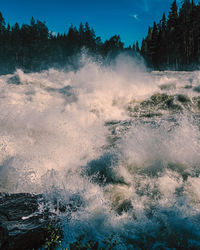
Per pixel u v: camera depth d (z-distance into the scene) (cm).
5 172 449
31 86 1207
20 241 263
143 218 315
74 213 324
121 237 286
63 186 381
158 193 371
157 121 728
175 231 289
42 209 322
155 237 283
